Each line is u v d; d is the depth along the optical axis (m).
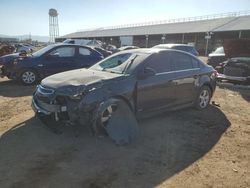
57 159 4.25
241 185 3.75
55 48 10.38
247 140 5.30
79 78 5.07
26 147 4.62
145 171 3.98
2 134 5.15
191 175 3.94
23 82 10.00
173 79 6.03
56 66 10.31
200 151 4.72
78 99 4.60
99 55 11.21
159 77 5.74
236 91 10.37
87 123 4.69
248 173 4.07
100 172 3.92
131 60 5.66
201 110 7.20
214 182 3.79
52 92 4.81
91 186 3.58
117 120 4.96
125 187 3.59
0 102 7.53
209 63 14.45
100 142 4.87
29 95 8.48
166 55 6.11
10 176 3.75
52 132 5.24
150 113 5.69
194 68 6.80
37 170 3.92
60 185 3.58
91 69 6.02
